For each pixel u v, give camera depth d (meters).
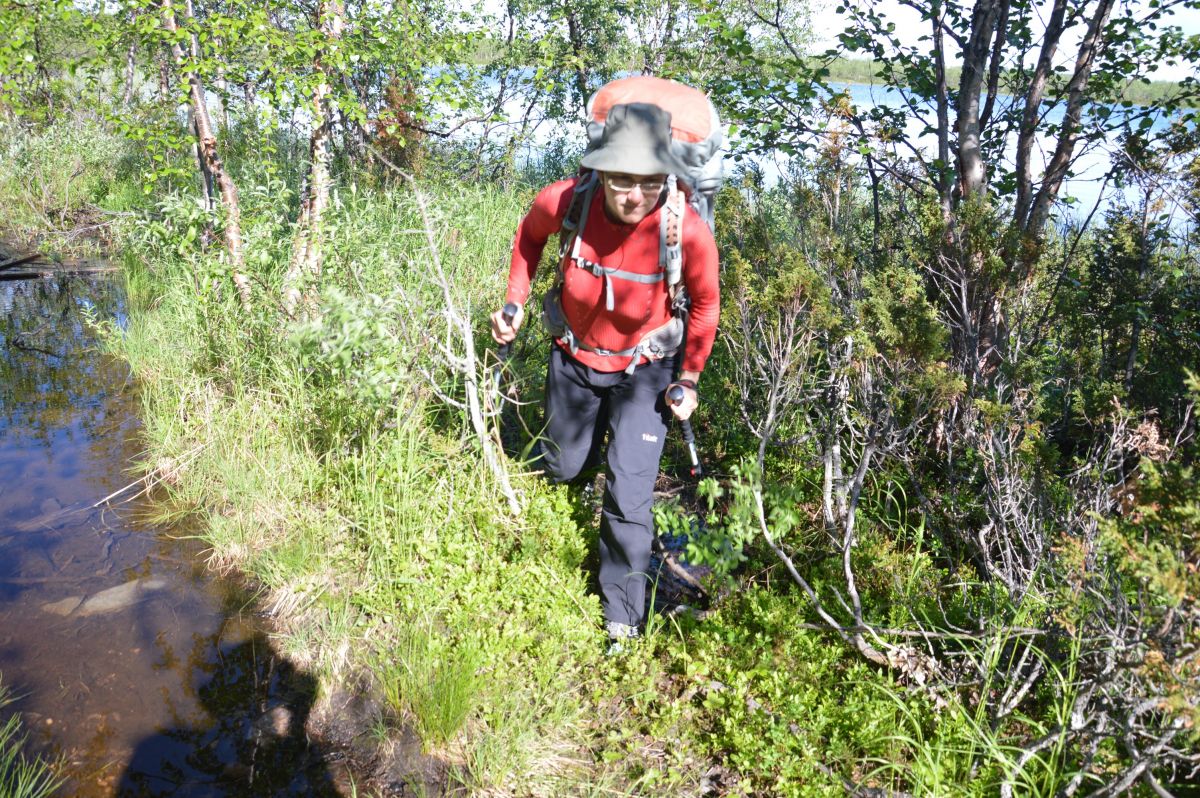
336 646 3.50
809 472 4.57
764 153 6.21
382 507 4.04
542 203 3.38
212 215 5.82
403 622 3.56
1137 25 5.20
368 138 10.46
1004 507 3.62
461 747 3.07
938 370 3.74
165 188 10.66
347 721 3.18
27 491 4.72
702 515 4.62
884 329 3.83
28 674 3.34
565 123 13.92
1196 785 2.54
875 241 5.53
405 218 7.30
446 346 4.38
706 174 3.22
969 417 4.21
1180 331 4.86
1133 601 2.89
